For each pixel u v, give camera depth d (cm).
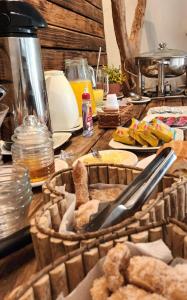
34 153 69
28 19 86
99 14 288
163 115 142
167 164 46
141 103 195
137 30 273
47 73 117
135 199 40
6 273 42
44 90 98
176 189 43
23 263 43
